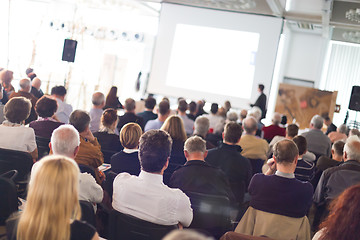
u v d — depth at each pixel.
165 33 11.34
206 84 11.22
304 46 16.06
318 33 15.58
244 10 10.63
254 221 3.00
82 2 13.48
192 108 8.02
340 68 15.30
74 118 3.71
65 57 9.77
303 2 9.30
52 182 1.47
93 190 2.61
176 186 3.10
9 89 7.25
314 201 3.94
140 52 13.83
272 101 15.45
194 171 3.07
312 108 14.34
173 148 4.16
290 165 2.89
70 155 2.63
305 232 2.93
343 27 11.30
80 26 13.41
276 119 6.93
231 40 10.98
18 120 3.66
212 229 2.90
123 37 13.70
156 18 14.52
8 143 3.59
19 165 3.29
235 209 3.89
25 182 3.34
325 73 15.45
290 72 16.28
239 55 10.96
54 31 13.51
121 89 13.83
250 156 4.86
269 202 2.90
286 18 11.48
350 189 1.71
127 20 14.71
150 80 11.49
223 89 11.12
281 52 14.80
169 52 11.34
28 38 13.59
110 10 14.39
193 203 2.86
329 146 6.02
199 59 11.21
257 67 10.88
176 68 11.34
